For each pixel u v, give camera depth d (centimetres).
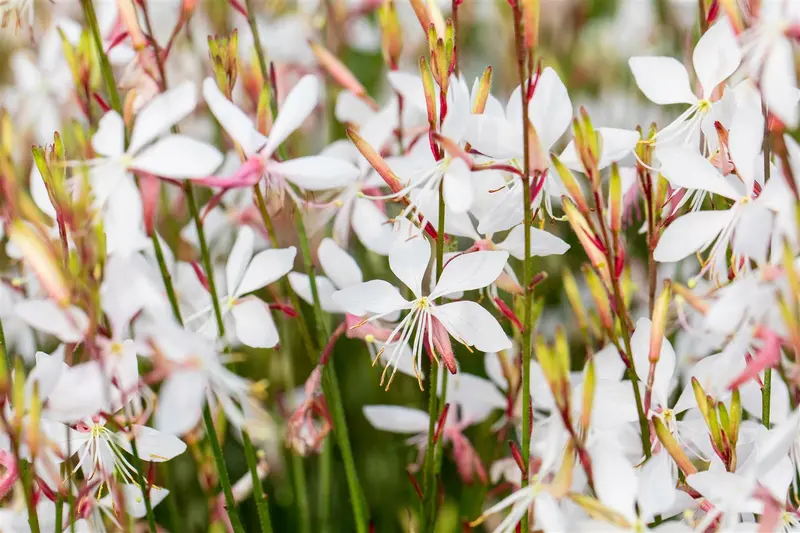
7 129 35
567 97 36
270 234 38
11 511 37
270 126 38
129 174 36
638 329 37
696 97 38
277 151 39
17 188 35
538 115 36
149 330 34
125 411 36
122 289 35
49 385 35
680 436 37
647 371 37
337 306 40
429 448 38
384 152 41
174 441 37
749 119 35
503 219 37
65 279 34
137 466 36
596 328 39
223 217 43
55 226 37
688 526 35
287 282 39
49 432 37
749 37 35
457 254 37
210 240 44
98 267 34
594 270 37
